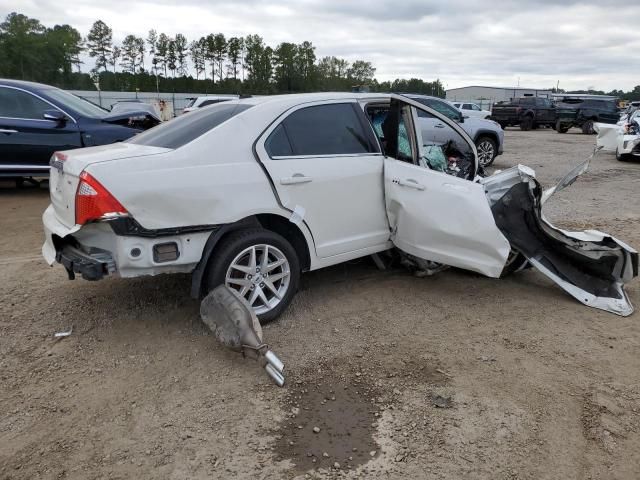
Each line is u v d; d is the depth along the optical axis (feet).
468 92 262.06
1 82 25.66
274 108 13.24
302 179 13.03
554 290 15.89
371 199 14.69
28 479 8.20
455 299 15.11
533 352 12.14
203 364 11.50
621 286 15.05
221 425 9.52
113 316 13.58
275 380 10.69
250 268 12.59
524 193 14.90
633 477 8.38
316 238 13.70
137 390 10.52
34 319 13.41
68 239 12.32
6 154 25.61
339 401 10.29
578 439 9.21
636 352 12.18
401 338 12.79
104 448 8.91
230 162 12.16
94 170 10.83
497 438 9.20
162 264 11.40
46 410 9.86
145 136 13.83
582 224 24.31
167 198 11.18
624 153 46.37
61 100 26.99
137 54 306.96
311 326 13.32
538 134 95.71
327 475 8.35
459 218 13.89
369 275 16.84
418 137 15.93
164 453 8.80
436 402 10.21
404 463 8.61
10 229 21.56
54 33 268.82
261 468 8.49
